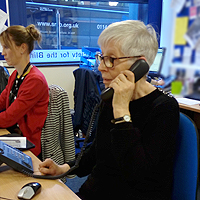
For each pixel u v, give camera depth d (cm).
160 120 84
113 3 377
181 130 92
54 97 156
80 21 364
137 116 89
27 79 144
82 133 288
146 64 83
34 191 71
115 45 83
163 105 85
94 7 367
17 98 142
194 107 230
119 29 82
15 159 86
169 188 90
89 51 318
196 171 89
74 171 108
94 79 257
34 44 156
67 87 349
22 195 69
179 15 404
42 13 325
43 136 153
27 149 109
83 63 345
